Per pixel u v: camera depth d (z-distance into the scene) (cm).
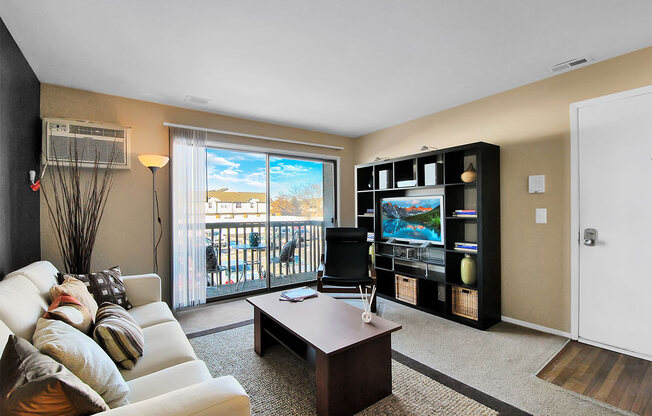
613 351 246
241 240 427
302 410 176
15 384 84
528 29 204
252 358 237
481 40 218
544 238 286
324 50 230
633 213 238
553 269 281
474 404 180
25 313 135
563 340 267
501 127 317
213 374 214
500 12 186
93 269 310
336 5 178
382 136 462
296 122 423
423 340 269
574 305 268
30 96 255
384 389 186
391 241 402
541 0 175
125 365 150
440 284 378
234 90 308
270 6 179
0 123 192
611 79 246
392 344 261
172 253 344
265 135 420
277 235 451
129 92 312
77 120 295
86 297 188
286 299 248
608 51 236
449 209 332
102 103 313
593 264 258
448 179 334
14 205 219
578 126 265
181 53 234
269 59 244
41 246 283
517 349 251
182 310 353
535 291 292
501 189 317
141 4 176
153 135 341
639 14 188
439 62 251
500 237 317
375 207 420
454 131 361
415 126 409
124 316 178
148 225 338
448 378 208
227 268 422
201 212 362
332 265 366
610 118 248
